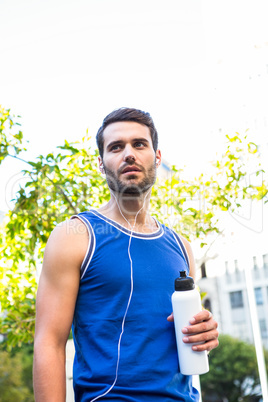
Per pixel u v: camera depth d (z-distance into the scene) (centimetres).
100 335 91
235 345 1063
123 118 107
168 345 93
